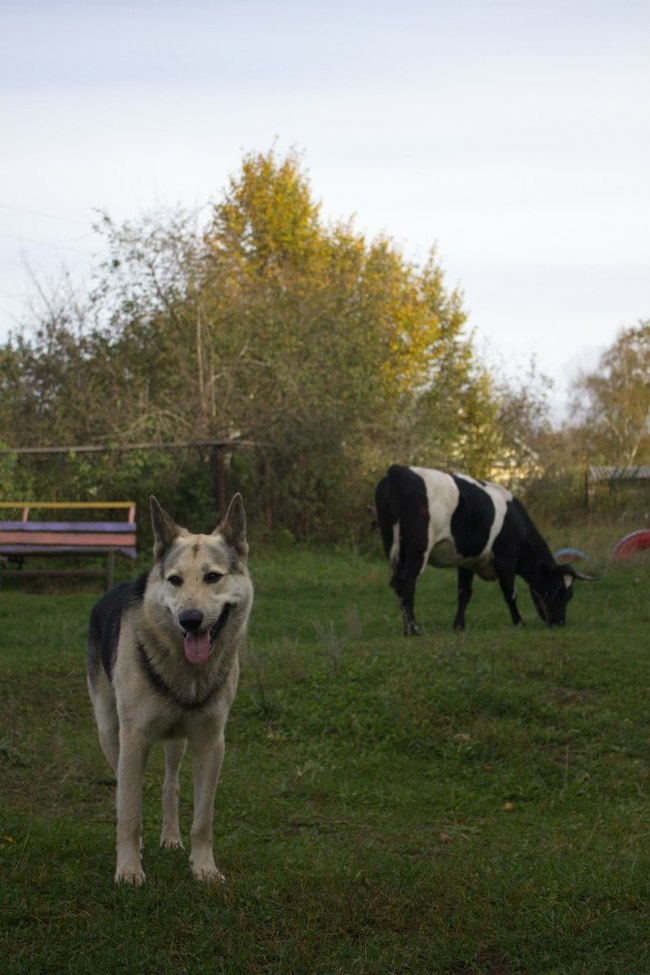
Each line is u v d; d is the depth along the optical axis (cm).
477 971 448
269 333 2294
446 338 3250
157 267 2277
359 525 2184
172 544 563
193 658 523
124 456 1955
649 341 5569
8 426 2138
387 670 970
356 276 2744
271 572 1794
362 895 509
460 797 735
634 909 506
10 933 465
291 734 855
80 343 2252
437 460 2541
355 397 2339
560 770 790
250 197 3228
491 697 903
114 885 516
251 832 639
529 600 1577
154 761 800
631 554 1872
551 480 2702
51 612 1436
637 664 1004
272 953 455
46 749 797
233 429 2112
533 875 541
